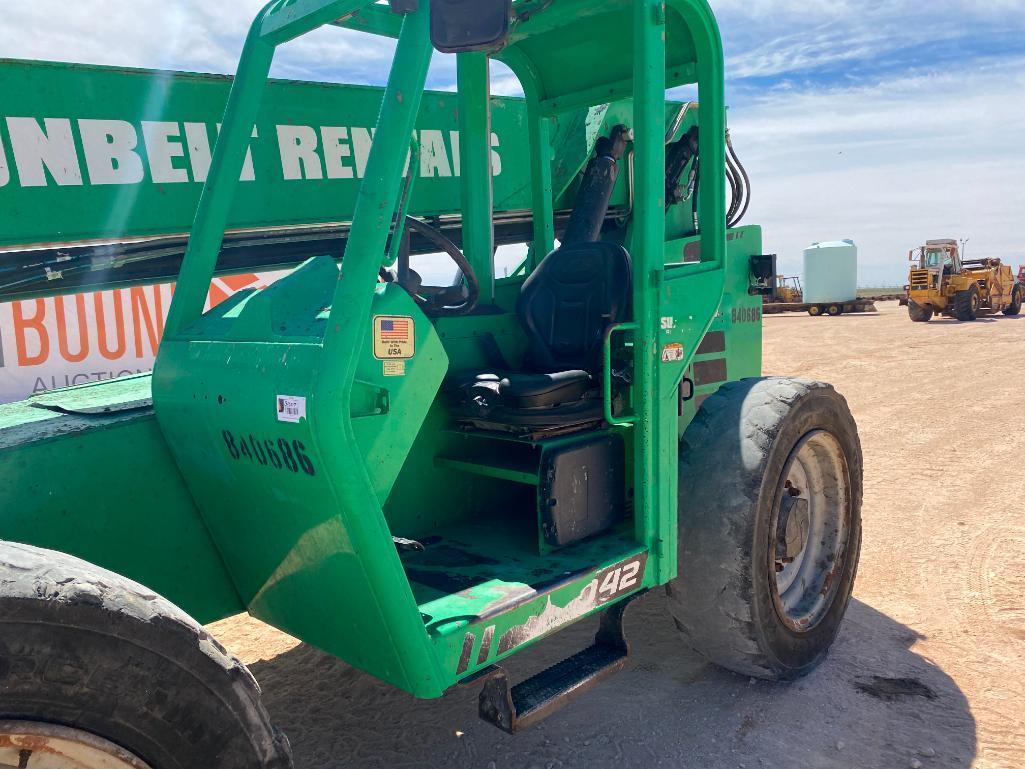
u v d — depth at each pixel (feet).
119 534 7.24
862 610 11.89
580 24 9.46
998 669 10.07
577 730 8.88
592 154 13.12
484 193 10.42
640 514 8.46
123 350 20.56
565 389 8.36
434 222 12.15
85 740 4.54
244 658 10.85
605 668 7.85
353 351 5.73
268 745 5.26
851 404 29.32
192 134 9.78
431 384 6.86
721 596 9.14
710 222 9.31
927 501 17.11
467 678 6.71
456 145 12.32
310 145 10.77
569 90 11.08
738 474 9.09
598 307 9.55
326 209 11.00
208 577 7.90
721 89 9.23
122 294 20.43
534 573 7.76
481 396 8.43
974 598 12.17
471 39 5.58
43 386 19.39
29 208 8.79
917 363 40.65
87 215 9.16
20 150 8.68
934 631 11.15
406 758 8.43
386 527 6.02
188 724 4.90
